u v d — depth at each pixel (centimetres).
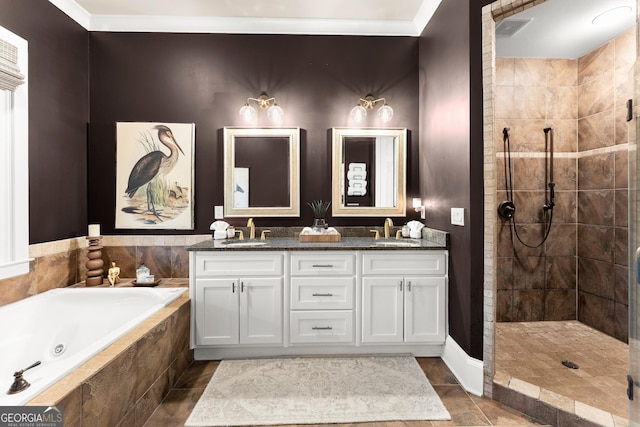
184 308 212
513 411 171
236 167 280
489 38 183
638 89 133
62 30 244
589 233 283
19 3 207
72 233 254
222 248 222
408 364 218
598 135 273
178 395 185
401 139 283
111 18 271
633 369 135
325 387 191
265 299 225
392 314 227
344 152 284
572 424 155
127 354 148
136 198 273
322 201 285
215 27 277
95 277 249
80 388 119
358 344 227
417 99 287
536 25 241
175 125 275
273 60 282
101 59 273
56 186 238
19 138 204
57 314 210
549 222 294
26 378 117
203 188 280
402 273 226
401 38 286
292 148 280
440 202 238
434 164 249
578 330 275
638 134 132
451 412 170
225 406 173
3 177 196
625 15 228
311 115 284
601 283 271
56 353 198
